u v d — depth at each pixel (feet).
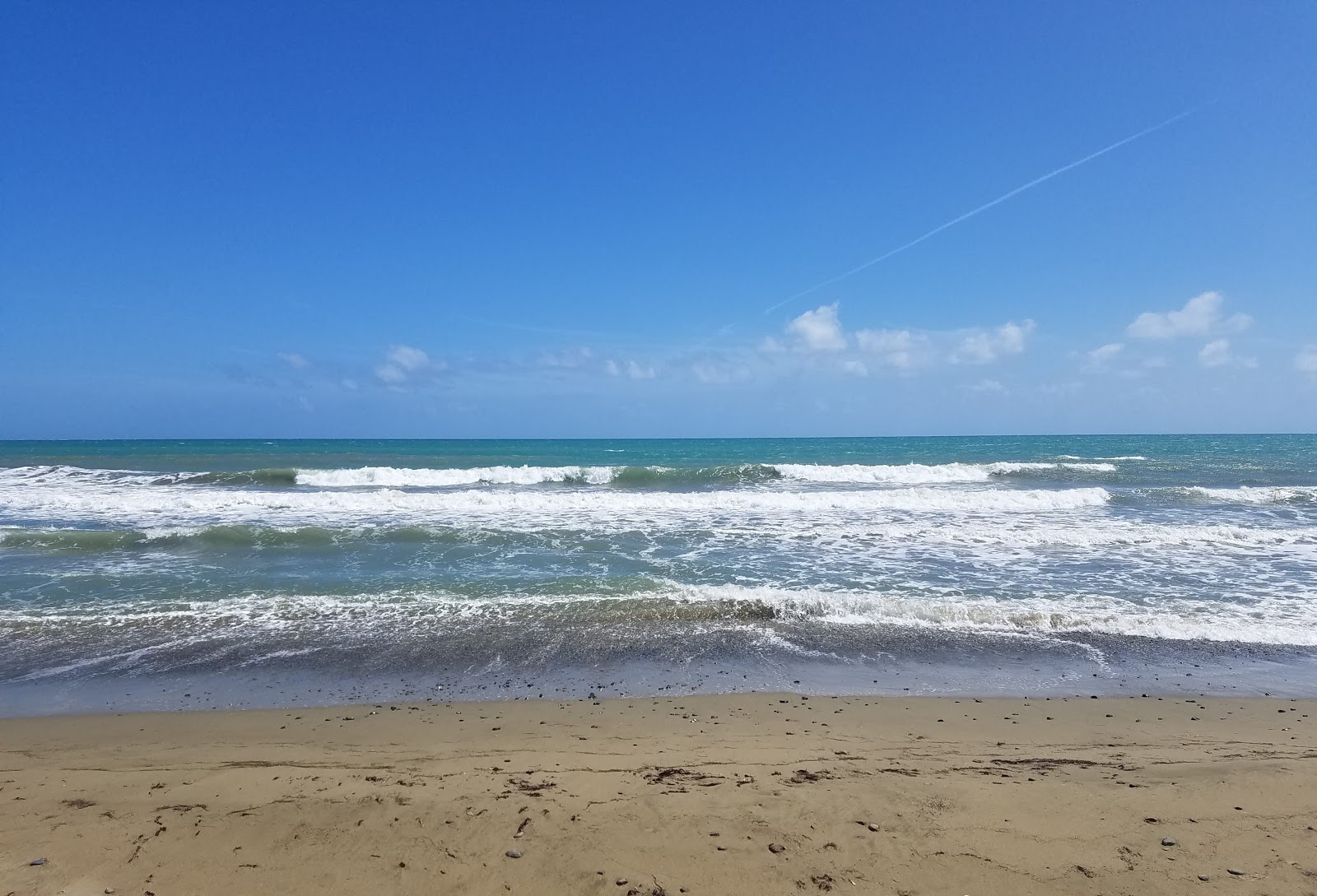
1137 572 34.30
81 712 19.20
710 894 10.07
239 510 51.47
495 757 15.61
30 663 22.80
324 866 10.85
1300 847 11.37
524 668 22.71
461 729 17.76
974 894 10.07
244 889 10.25
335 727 17.93
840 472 77.10
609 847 11.36
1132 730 17.74
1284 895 10.02
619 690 20.99
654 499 56.08
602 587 30.91
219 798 13.33
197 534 40.27
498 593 30.14
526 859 11.00
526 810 12.70
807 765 15.01
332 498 54.85
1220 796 13.30
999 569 34.76
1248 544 40.24
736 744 16.49
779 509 52.65
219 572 33.86
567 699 20.24
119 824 12.25
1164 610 28.32
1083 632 26.08
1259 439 222.89
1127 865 10.83
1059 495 57.00
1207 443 183.52
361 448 163.94
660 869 10.71
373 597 29.68
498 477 73.97
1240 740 17.06
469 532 43.06
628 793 13.43
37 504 53.26
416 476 72.90
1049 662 23.35
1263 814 12.54
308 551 38.29
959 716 18.79
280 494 56.80
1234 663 23.22
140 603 28.73
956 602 28.73
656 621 26.99
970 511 52.21
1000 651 24.27
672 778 14.25
